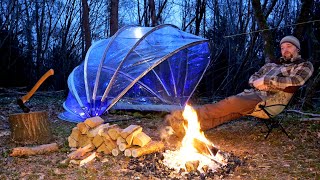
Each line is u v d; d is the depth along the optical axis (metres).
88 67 7.16
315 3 9.48
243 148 4.55
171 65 8.10
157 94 7.79
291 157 4.06
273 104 4.83
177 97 8.05
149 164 3.73
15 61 14.28
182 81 8.32
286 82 4.68
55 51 16.86
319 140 4.76
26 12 16.86
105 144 4.25
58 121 6.82
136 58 7.02
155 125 6.24
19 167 3.76
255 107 4.87
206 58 8.75
